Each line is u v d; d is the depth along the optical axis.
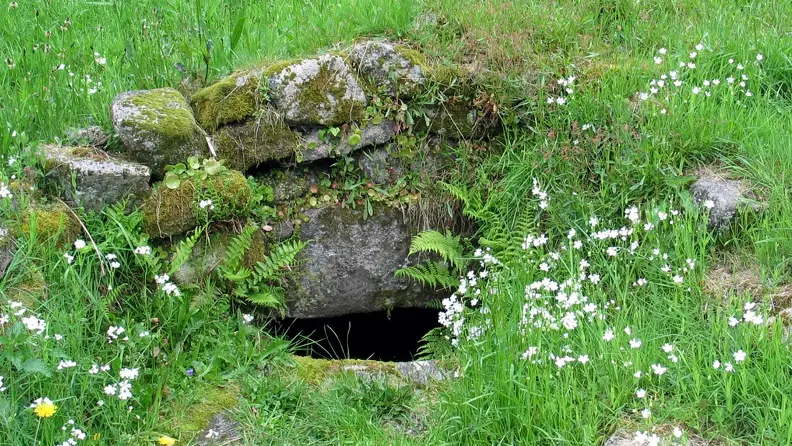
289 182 3.54
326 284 3.60
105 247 3.16
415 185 3.60
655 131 3.40
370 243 3.61
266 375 3.11
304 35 3.80
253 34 3.86
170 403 3.00
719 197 3.22
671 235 3.20
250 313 3.39
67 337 2.94
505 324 3.03
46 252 3.08
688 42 3.76
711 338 2.89
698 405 2.78
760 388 2.76
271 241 3.51
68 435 2.80
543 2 3.95
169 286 3.11
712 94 3.56
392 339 3.83
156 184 3.31
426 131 3.60
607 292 3.18
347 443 2.88
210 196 3.29
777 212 3.18
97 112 3.55
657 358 2.89
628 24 3.92
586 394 2.83
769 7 3.94
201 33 3.87
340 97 3.50
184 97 3.52
